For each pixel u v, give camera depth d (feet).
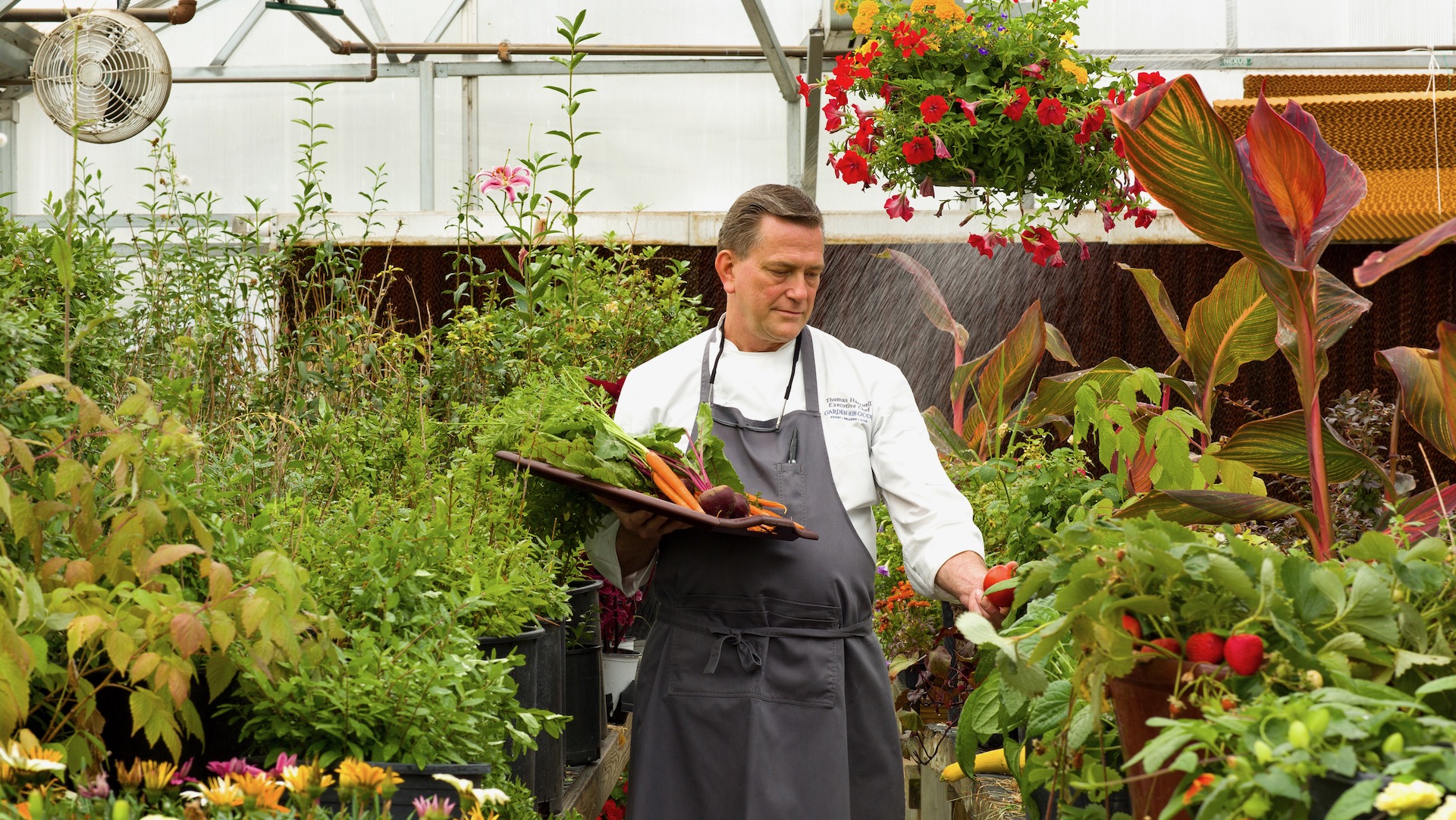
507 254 11.73
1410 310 15.94
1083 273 16.98
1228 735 3.32
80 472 4.69
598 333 11.74
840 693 6.88
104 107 13.80
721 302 17.62
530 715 5.65
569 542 7.59
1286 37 20.20
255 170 22.67
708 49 21.99
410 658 5.46
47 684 4.52
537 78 22.45
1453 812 2.69
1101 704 4.05
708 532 6.95
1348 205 6.12
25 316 5.73
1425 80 15.88
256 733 4.94
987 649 6.03
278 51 22.49
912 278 17.19
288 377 11.22
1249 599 3.68
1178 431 7.37
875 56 9.88
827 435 7.23
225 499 6.45
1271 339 9.80
